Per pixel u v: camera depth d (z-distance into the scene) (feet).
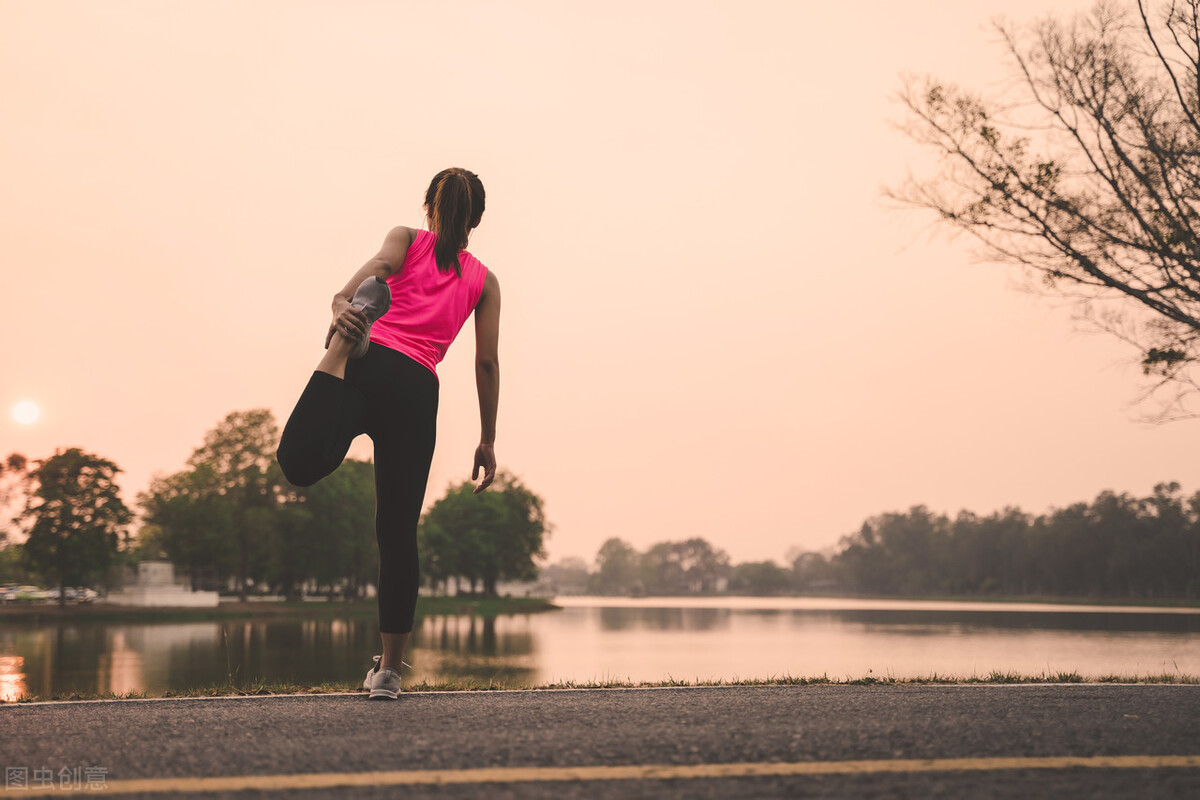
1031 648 107.65
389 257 10.19
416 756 6.85
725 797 5.74
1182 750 7.33
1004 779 6.31
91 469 187.21
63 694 14.06
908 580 593.83
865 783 6.15
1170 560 417.69
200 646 117.91
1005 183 31.81
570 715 9.10
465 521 329.31
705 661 89.51
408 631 11.12
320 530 232.94
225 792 5.80
